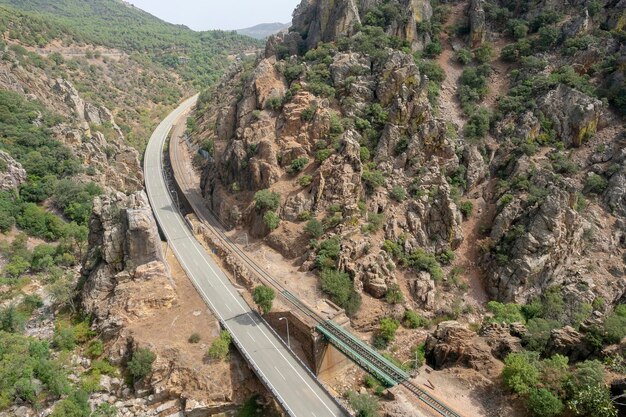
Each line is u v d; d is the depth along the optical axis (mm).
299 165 103375
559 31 119938
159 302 79000
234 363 70625
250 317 78875
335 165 98062
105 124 168125
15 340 68938
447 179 100750
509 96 112188
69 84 164125
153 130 192875
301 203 98375
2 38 175000
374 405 58031
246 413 66250
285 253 95188
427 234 94688
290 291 84062
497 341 63406
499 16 130125
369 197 97750
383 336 79438
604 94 106062
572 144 104625
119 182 137500
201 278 90062
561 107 105812
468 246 95188
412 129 104500
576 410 48406
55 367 65938
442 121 102375
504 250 89812
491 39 129125
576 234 87875
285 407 60125
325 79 116250
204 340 73062
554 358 55281
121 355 71500
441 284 89750
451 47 130375
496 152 106438
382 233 93125
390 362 66938
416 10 132375
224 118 131875
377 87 110125
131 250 79438
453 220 93125
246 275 89500
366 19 131500
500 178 101500
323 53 124125
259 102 119312
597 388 48219
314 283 85938
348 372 76938
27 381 60969
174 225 114438
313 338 72562
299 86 114438
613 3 118688
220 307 81062
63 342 73062
